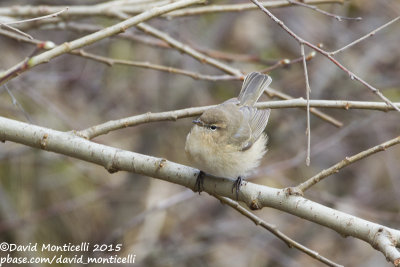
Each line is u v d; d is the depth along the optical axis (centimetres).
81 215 1346
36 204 1310
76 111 1388
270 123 1511
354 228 542
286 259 1415
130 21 593
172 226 1427
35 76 1259
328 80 1438
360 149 1542
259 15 1559
